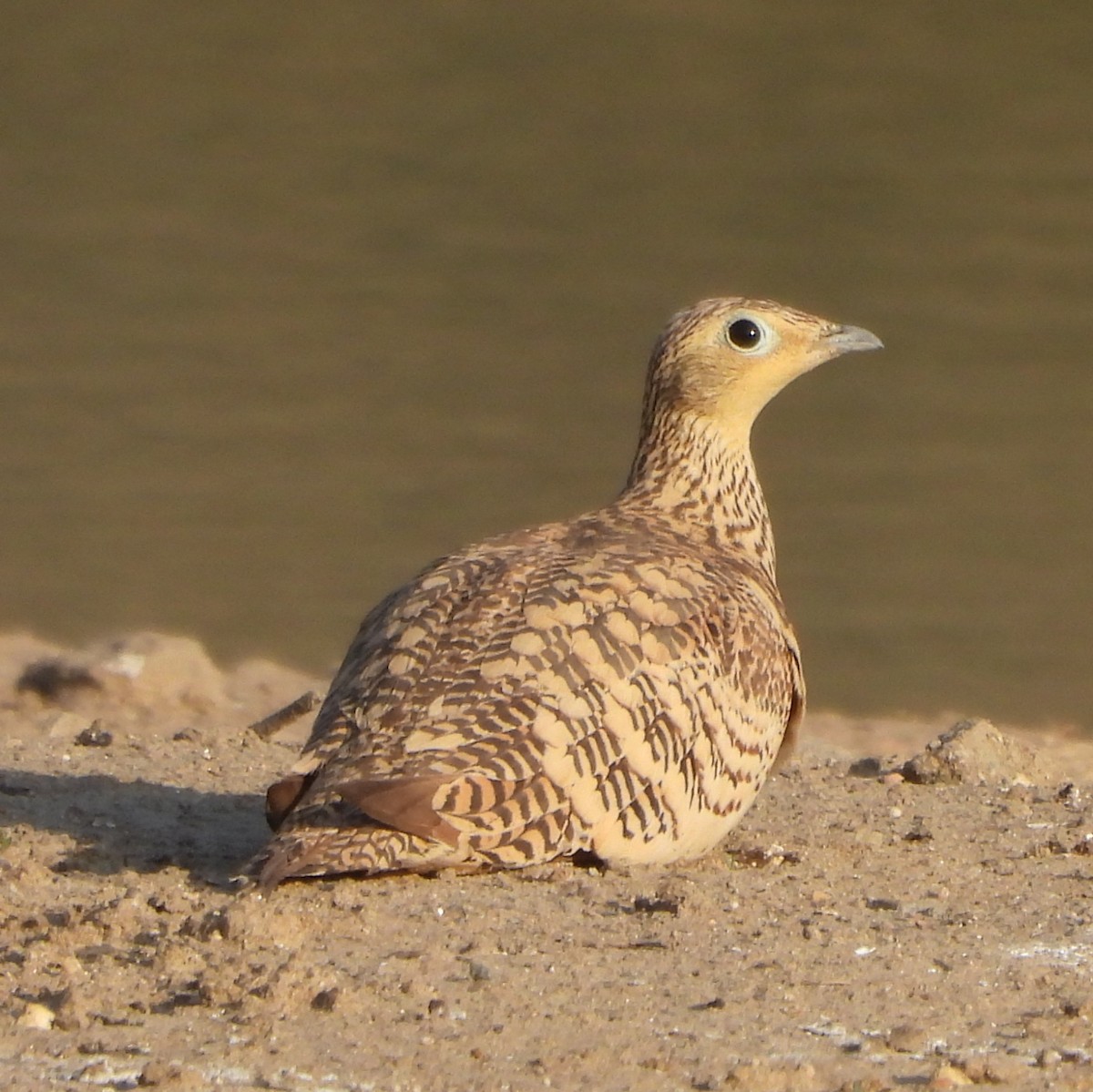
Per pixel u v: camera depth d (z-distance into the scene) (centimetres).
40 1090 605
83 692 1284
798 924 781
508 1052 643
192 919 750
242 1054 637
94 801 945
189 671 1320
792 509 2212
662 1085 619
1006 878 866
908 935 776
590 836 795
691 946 749
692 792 823
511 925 760
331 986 688
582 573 831
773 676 870
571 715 789
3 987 695
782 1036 666
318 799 763
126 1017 670
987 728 1109
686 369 959
